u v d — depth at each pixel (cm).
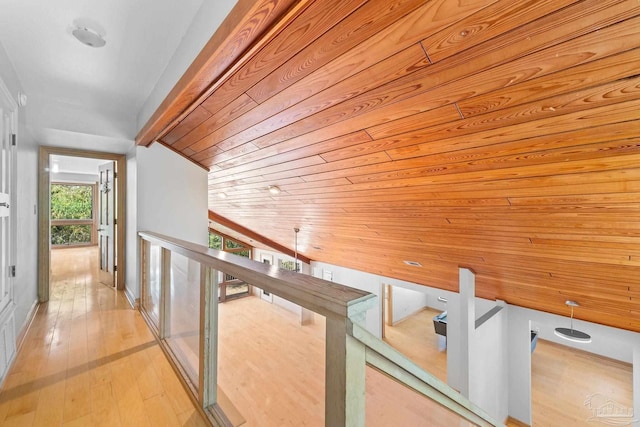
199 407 149
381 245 371
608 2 74
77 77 225
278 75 141
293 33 114
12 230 208
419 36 100
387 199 234
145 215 301
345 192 249
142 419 143
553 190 152
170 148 313
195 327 171
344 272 638
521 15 83
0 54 177
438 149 153
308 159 216
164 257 225
